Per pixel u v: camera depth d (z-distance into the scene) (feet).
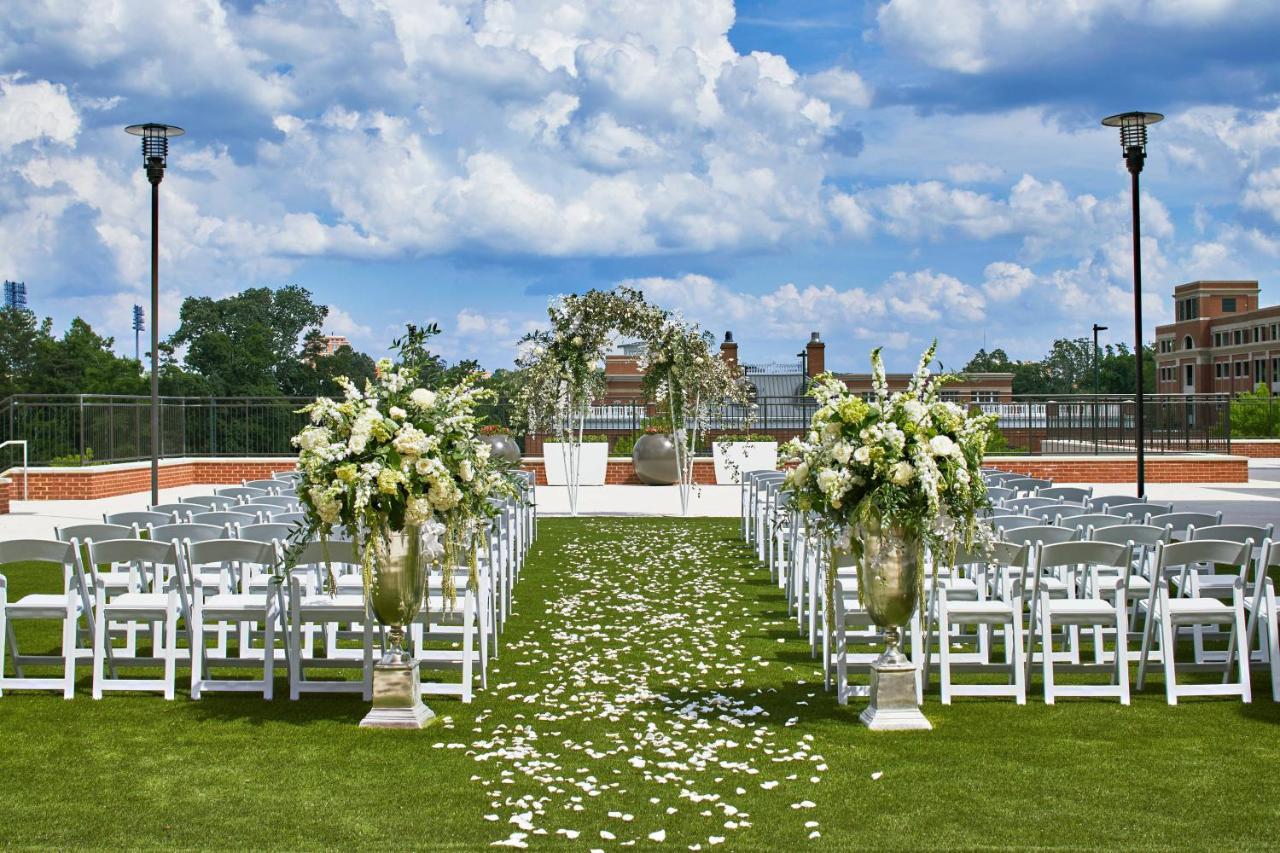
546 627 31.71
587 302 60.70
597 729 21.50
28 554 23.77
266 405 89.66
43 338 190.49
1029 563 28.32
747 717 22.40
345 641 30.17
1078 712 22.58
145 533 45.37
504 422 82.58
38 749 20.29
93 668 24.59
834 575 22.95
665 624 31.86
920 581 21.63
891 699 21.58
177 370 172.04
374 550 21.59
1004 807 17.15
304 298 230.48
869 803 17.38
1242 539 26.02
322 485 21.97
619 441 94.27
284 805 17.40
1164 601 23.20
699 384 62.54
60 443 78.13
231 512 29.86
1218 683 25.34
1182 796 17.56
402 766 19.31
